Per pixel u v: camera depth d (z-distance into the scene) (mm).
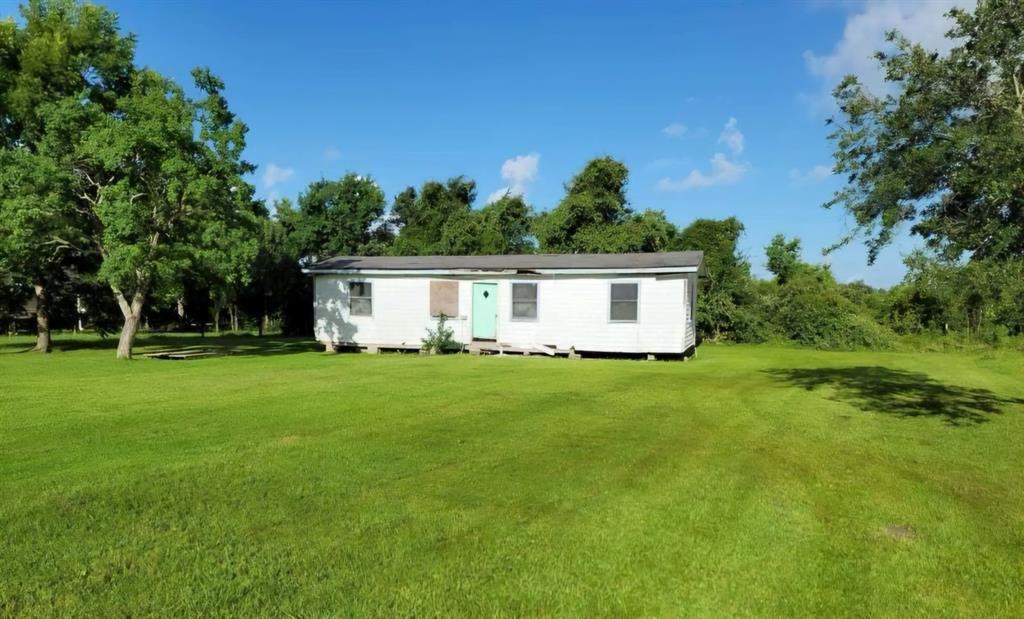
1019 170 6273
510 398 10273
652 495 5324
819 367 15961
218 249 17344
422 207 36500
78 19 19859
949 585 3779
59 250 19594
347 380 12539
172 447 6820
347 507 4973
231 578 3777
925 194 7645
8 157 16156
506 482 5641
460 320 19625
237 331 36438
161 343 25375
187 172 16312
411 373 13812
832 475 5957
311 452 6625
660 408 9461
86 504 4977
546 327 18906
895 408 9664
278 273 30766
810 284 25672
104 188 16328
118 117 19125
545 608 3475
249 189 17797
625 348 18188
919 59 7500
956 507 5090
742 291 26172
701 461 6414
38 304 20828
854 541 4410
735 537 4453
